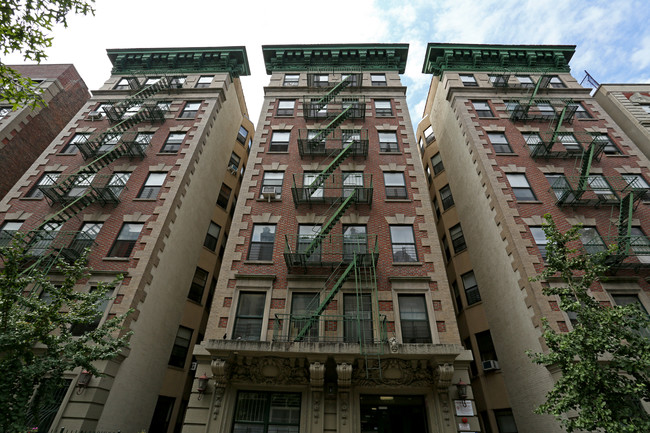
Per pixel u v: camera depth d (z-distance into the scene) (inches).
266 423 470.6
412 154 782.5
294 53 1042.1
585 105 898.7
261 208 681.0
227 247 619.2
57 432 431.5
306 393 480.1
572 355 353.7
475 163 784.3
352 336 521.7
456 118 916.6
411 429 487.2
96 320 533.0
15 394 321.1
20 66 1056.8
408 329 530.6
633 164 753.0
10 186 847.1
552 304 536.4
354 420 458.0
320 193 708.7
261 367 483.5
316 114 871.1
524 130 831.1
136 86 981.2
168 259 671.8
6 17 346.0
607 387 328.5
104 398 475.5
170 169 766.5
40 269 579.2
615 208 663.1
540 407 360.5
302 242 629.9
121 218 673.0
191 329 738.8
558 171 733.9
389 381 476.4
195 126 877.8
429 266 592.4
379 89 952.3
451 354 457.7
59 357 355.6
